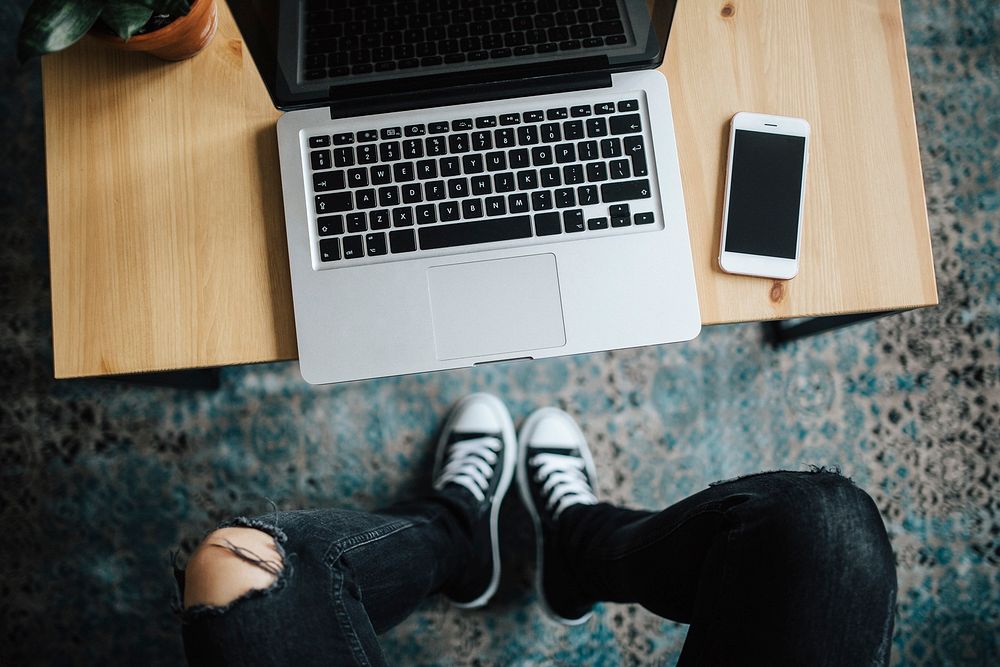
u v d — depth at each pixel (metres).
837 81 0.79
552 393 1.26
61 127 0.77
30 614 1.23
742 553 0.68
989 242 1.29
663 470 1.25
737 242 0.76
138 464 1.24
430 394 1.25
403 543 0.83
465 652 1.23
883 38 0.79
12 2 1.26
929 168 1.30
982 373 1.26
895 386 1.26
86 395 1.24
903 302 0.76
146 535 1.23
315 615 0.63
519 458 1.24
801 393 1.26
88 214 0.76
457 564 1.03
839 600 0.65
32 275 1.25
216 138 0.77
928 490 1.25
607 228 0.75
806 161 0.77
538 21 0.70
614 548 0.92
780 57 0.79
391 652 1.23
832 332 1.27
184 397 1.25
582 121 0.76
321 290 0.74
